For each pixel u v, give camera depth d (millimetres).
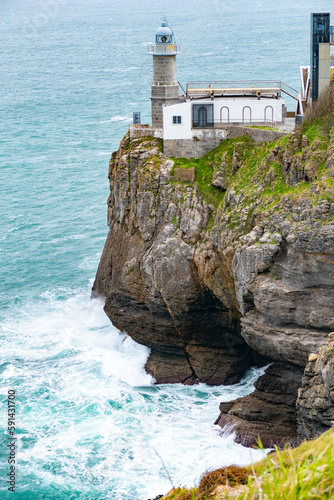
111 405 45812
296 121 53281
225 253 46500
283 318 43062
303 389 37125
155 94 58719
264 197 45500
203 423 43562
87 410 45312
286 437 40219
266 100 54500
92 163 116625
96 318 58156
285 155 45219
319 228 40875
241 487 18062
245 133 51656
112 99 182250
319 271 41562
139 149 54656
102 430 43031
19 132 146375
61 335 55875
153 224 52188
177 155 53781
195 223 49812
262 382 43812
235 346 48844
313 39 53188
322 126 44625
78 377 49562
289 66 196875
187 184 51531
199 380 49094
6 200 94938
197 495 18969
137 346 52969
